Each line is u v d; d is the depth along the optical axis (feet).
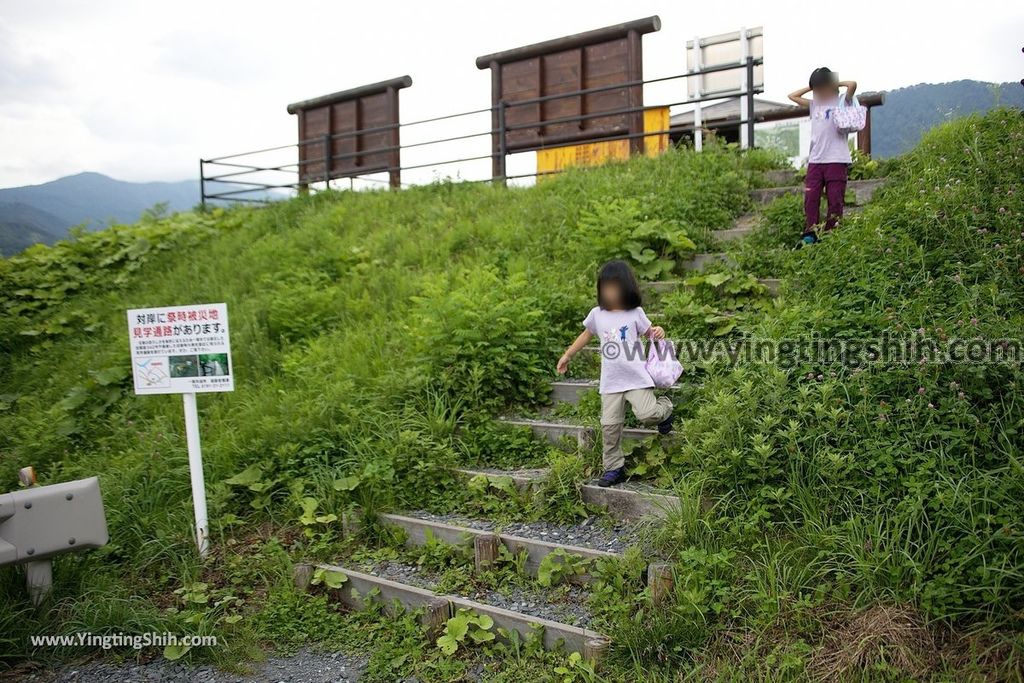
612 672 10.03
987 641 9.12
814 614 9.96
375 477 15.06
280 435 16.90
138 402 21.58
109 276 33.68
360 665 11.28
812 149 21.59
